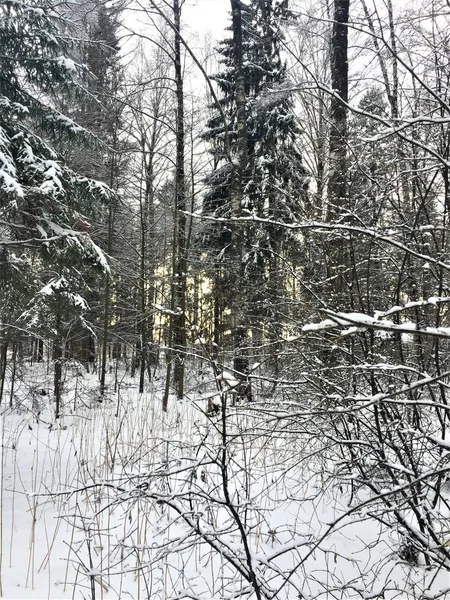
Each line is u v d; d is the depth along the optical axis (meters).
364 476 2.91
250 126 11.70
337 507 4.08
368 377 3.17
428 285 3.37
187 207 10.84
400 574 3.14
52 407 9.01
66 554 3.46
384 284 3.74
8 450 6.13
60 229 6.23
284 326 3.93
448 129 2.64
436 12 2.71
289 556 3.42
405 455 3.14
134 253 13.64
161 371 17.00
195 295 9.02
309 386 3.51
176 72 10.60
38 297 7.20
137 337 13.16
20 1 6.05
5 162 5.39
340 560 3.35
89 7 8.13
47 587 3.01
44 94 7.16
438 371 2.71
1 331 7.87
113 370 17.86
